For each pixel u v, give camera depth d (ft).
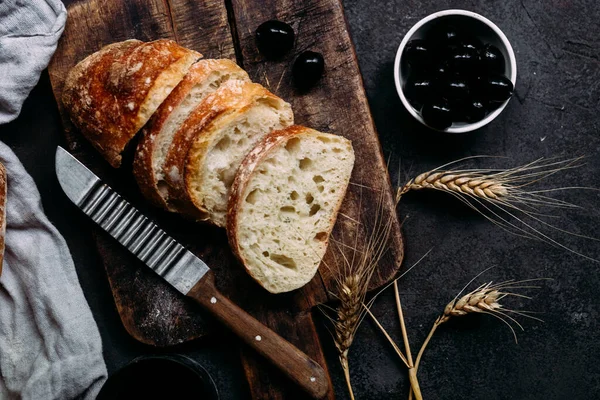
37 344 2.30
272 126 2.16
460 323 2.35
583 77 2.35
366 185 2.26
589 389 2.34
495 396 2.35
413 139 2.35
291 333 2.26
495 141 2.35
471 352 2.35
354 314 2.17
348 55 2.26
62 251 2.29
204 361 2.34
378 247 2.25
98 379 2.29
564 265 2.35
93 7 2.26
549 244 2.35
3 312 2.29
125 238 2.22
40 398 2.27
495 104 2.20
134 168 2.15
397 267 2.25
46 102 2.32
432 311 2.35
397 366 2.34
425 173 2.24
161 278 2.26
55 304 2.27
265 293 2.26
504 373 2.35
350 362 2.35
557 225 2.35
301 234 2.18
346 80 2.26
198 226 2.26
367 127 2.26
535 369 2.35
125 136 2.09
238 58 2.28
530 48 2.35
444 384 2.35
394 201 2.26
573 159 2.35
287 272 2.18
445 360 2.35
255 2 2.27
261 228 2.15
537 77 2.35
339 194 2.20
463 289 2.35
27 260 2.28
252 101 2.09
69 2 2.32
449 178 2.22
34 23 2.23
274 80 2.27
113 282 2.26
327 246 2.23
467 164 2.35
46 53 2.23
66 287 2.28
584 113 2.35
